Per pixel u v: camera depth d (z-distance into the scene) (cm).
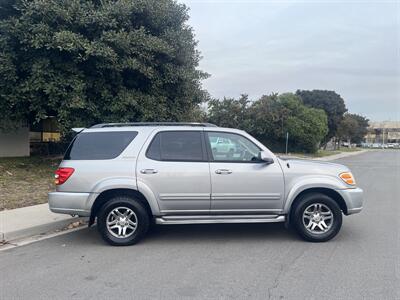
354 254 561
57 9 1165
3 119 1362
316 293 422
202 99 1684
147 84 1422
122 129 639
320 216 629
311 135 3834
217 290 431
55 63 1222
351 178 639
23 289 438
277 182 618
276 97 3878
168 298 411
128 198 612
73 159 618
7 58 1196
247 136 635
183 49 1445
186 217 617
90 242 634
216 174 610
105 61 1230
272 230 702
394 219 809
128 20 1299
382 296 414
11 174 1241
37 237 668
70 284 452
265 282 454
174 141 629
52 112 1424
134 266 512
